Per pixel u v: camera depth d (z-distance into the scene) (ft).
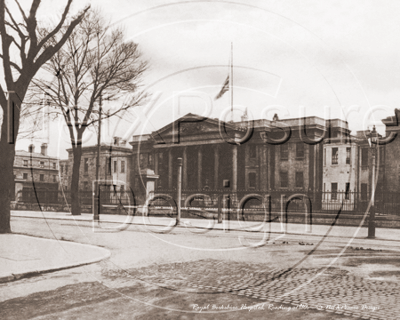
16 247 30.14
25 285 18.44
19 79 43.11
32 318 13.51
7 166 43.75
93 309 14.53
